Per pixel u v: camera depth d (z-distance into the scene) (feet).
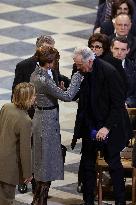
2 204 62.23
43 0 132.98
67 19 123.95
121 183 66.64
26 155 60.54
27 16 124.47
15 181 61.72
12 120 60.90
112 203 69.51
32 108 67.15
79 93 65.62
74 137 66.54
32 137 66.08
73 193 72.33
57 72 66.59
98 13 95.45
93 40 68.39
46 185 66.95
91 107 65.21
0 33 116.26
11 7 128.47
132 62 75.92
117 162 66.33
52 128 65.92
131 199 70.38
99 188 67.77
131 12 86.12
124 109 66.23
